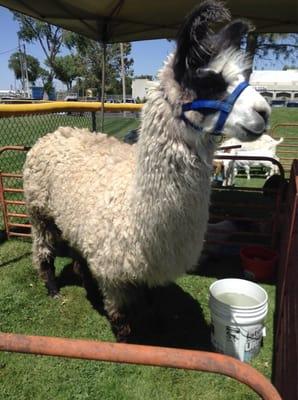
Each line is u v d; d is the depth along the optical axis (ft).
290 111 82.58
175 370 9.64
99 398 8.85
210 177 7.74
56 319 11.62
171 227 7.68
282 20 18.47
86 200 9.53
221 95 6.63
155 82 7.43
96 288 12.66
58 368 9.73
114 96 106.83
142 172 7.64
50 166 11.13
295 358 6.02
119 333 10.11
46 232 12.30
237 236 17.20
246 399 8.82
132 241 8.29
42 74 170.91
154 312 10.94
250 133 6.53
